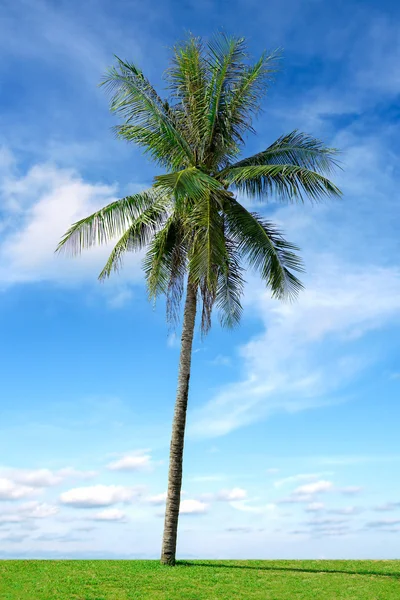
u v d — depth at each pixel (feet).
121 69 51.90
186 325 53.26
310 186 51.08
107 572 43.86
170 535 48.34
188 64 53.06
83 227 50.98
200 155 53.98
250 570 46.26
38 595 35.88
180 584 39.91
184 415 51.16
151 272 56.75
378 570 47.44
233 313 57.16
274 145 55.21
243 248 51.75
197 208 47.96
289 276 51.39
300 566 49.08
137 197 51.47
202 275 44.73
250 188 54.54
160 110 51.72
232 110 53.62
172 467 49.85
